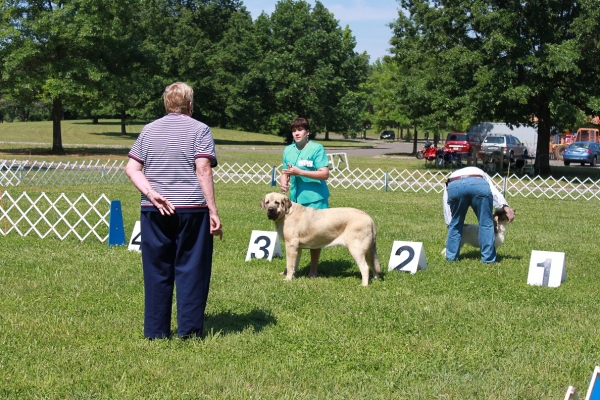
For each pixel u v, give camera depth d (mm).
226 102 63875
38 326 5648
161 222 5191
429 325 5988
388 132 96250
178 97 5340
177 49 60281
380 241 10977
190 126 5230
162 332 5395
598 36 25281
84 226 11906
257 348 5234
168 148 5160
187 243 5254
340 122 65938
